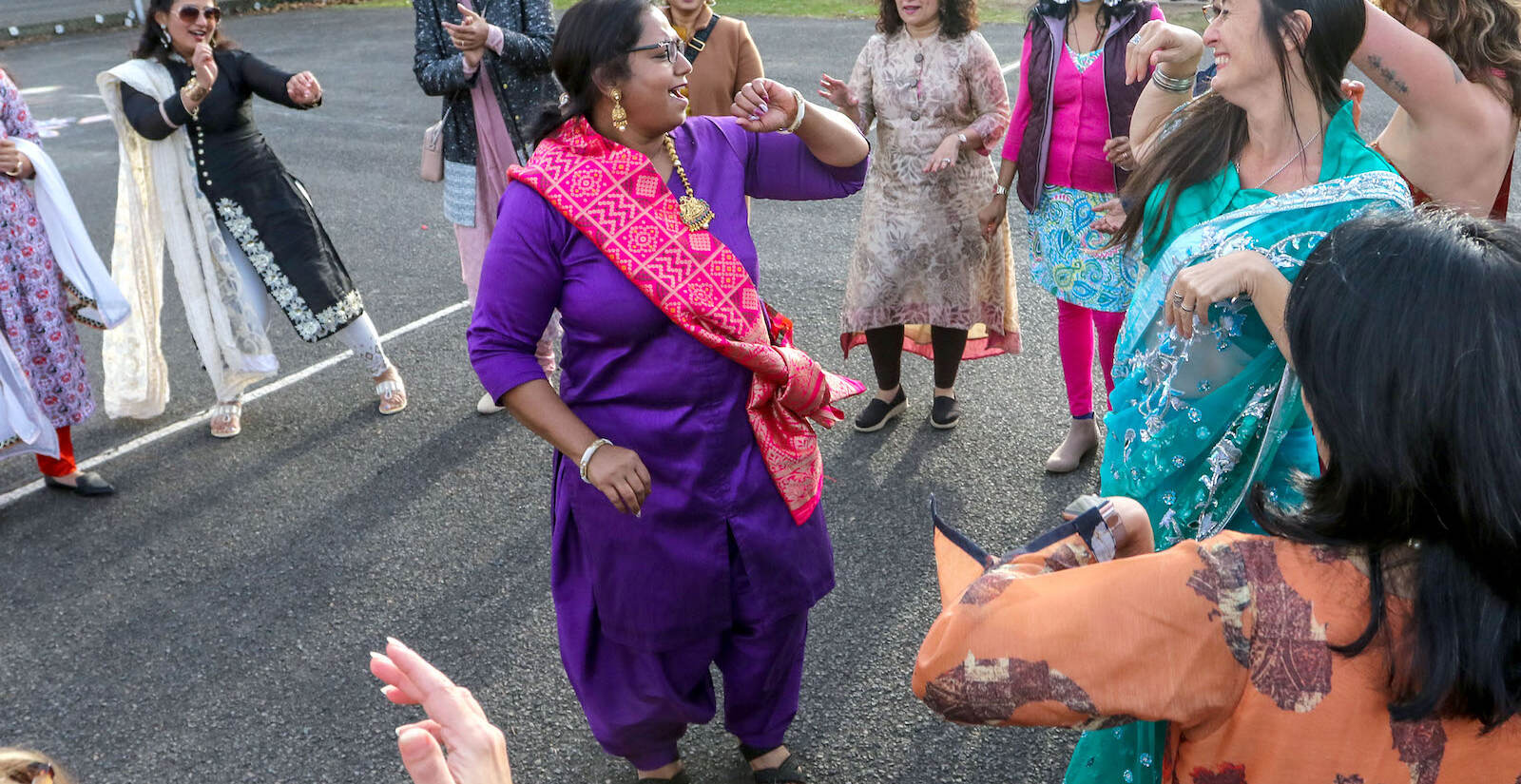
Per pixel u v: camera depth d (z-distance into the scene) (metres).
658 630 2.38
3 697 3.23
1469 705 1.06
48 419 4.07
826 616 3.35
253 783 2.88
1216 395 2.15
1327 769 1.13
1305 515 1.17
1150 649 1.16
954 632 1.22
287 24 16.44
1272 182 2.18
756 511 2.35
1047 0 3.76
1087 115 3.69
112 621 3.55
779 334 2.40
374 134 9.88
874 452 4.24
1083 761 1.93
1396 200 2.04
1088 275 3.79
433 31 4.41
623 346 2.21
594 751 2.92
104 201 8.29
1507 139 2.40
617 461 2.16
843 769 2.80
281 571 3.75
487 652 3.31
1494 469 1.02
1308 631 1.13
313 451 4.52
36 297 4.02
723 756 2.87
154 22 4.15
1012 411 4.49
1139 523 1.36
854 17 13.43
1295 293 1.17
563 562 2.51
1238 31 2.09
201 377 5.28
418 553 3.81
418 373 5.15
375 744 2.99
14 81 4.04
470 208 4.53
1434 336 1.05
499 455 4.42
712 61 4.25
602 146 2.18
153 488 4.30
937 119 3.96
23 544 3.98
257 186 4.36
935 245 4.07
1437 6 2.40
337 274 4.57
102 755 3.00
